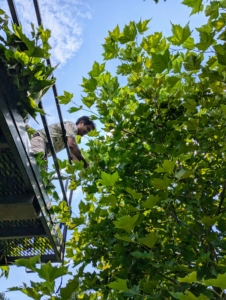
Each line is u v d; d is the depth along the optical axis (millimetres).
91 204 2180
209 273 1223
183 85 2035
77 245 2102
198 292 1169
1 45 1366
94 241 1938
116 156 1933
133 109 2197
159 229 1742
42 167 1977
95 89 1937
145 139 1957
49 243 2182
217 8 1337
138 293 1130
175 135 1887
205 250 1515
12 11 1443
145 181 1789
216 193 1808
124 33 1765
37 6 1674
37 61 1480
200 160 1885
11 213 1654
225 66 1403
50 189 1945
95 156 2086
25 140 1551
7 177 1598
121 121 2000
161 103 1955
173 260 1344
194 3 1352
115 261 1686
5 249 2186
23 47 1459
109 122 2002
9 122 1366
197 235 1611
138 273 1555
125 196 1785
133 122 2016
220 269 1247
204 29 1500
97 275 1816
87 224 2020
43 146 2152
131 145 1997
